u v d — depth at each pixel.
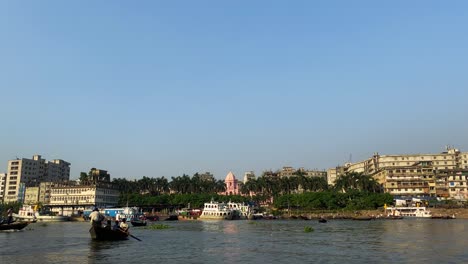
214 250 56.78
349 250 55.44
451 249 55.31
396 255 49.91
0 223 96.44
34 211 179.62
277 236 80.62
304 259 47.50
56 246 61.22
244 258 48.84
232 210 182.75
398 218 173.12
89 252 54.38
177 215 189.88
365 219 167.25
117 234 70.50
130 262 45.81
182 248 59.22
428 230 94.38
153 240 72.25
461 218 175.12
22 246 61.34
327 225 124.81
